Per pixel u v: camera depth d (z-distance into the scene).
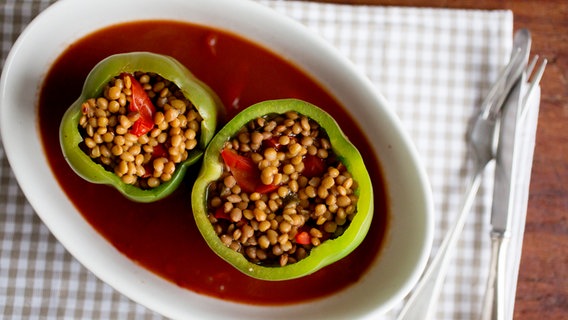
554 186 0.67
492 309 0.64
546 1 0.67
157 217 0.64
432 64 0.66
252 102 0.64
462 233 0.66
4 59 0.65
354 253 0.64
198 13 0.63
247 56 0.64
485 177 0.66
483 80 0.66
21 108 0.62
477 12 0.66
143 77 0.61
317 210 0.60
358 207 0.61
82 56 0.64
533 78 0.64
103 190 0.64
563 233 0.67
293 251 0.61
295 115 0.61
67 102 0.63
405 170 0.62
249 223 0.61
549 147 0.67
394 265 0.62
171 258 0.64
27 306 0.65
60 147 0.63
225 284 0.64
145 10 0.63
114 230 0.64
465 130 0.66
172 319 0.62
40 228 0.65
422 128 0.66
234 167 0.61
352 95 0.63
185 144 0.61
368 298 0.63
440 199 0.66
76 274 0.65
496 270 0.64
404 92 0.66
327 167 0.61
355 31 0.66
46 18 0.61
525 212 0.66
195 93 0.61
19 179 0.61
